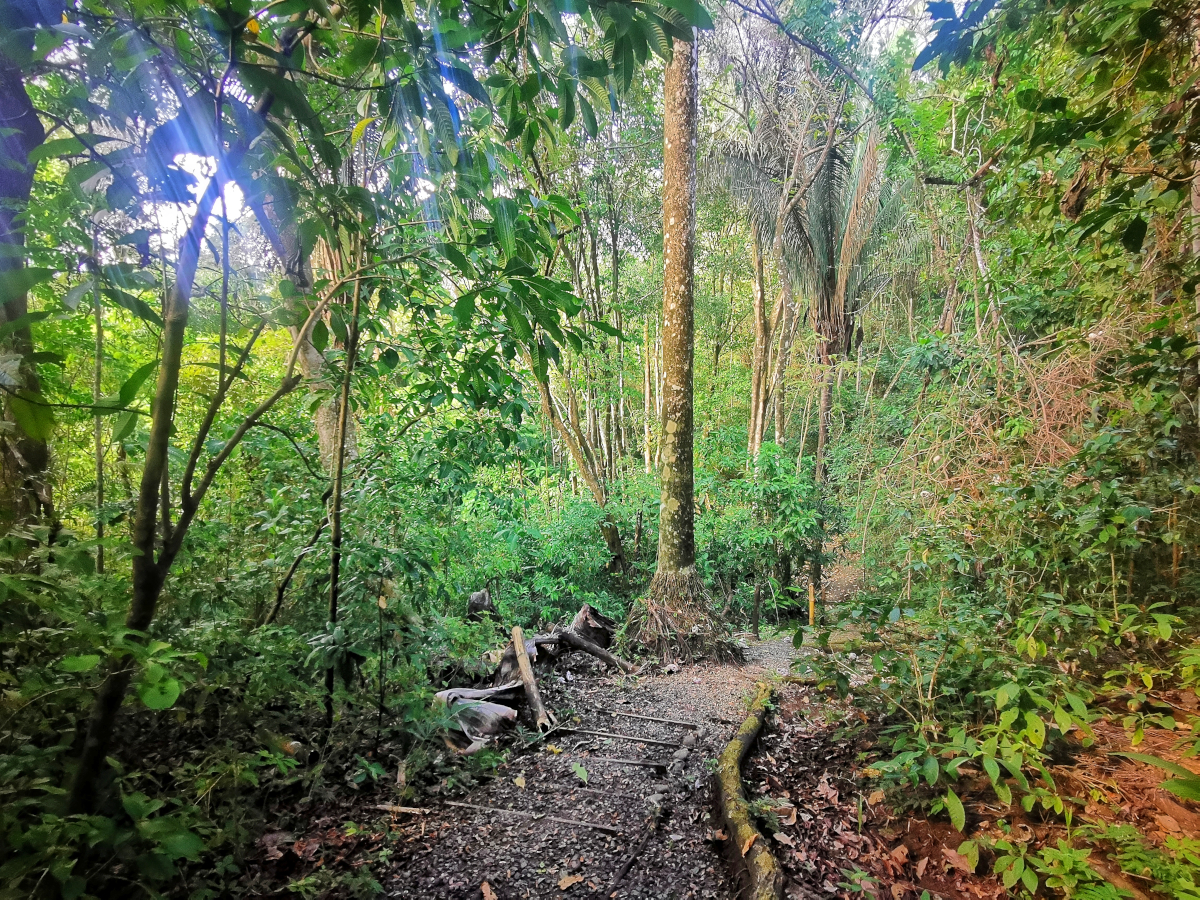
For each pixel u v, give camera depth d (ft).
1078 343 11.14
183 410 9.23
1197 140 4.60
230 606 7.79
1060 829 6.78
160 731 7.18
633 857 7.45
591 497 21.95
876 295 29.14
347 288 8.57
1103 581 9.14
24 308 5.00
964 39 5.67
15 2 2.83
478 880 6.97
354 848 7.25
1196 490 8.27
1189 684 7.20
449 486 12.02
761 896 6.25
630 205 25.46
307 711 8.82
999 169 9.29
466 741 10.07
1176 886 5.30
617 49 3.42
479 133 5.22
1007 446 11.88
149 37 3.00
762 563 20.81
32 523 5.51
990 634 8.54
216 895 5.86
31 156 3.34
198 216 3.68
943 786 7.79
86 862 4.74
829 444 27.14
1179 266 7.20
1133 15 4.38
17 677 4.35
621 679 14.20
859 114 24.30
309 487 9.48
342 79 4.84
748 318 40.50
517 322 4.68
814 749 9.84
